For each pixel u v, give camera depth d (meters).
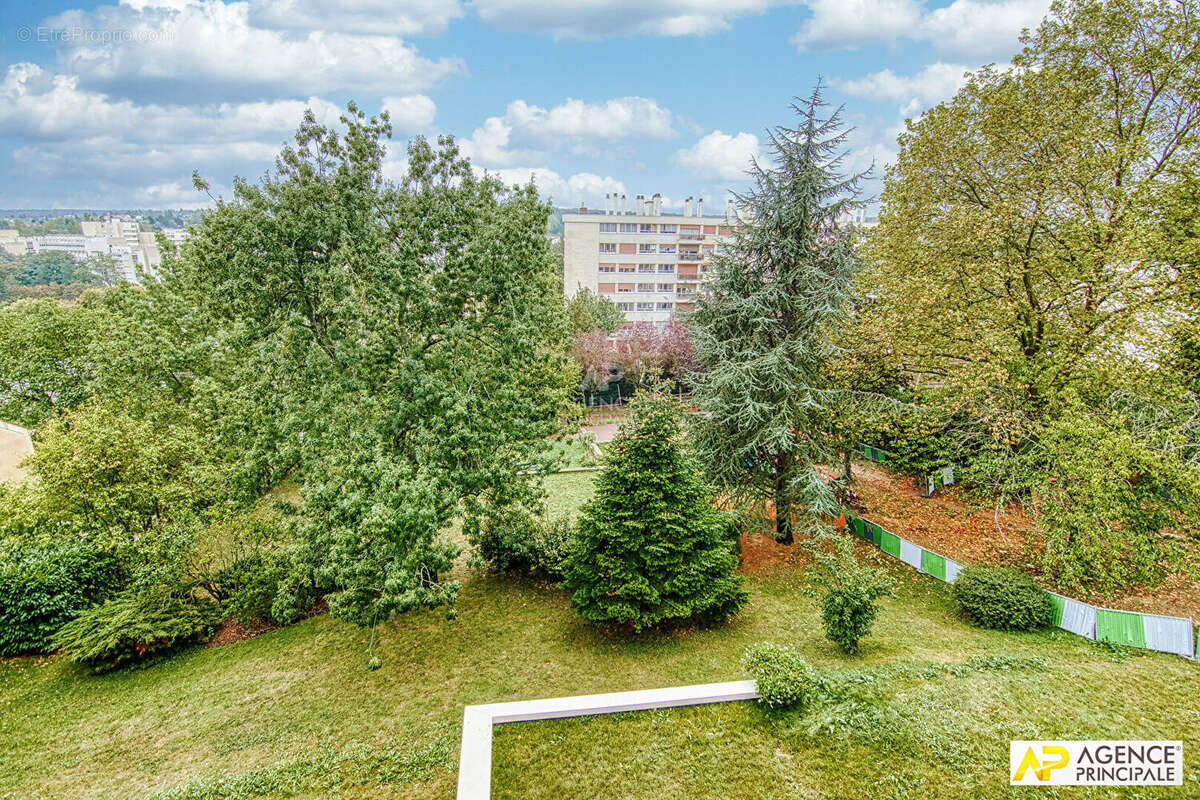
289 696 10.95
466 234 13.38
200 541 13.41
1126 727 8.21
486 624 13.47
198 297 17.31
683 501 12.37
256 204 12.03
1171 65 15.84
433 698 10.65
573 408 16.98
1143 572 11.73
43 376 23.39
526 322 13.79
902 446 18.56
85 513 13.41
